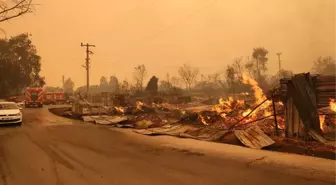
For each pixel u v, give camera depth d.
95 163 8.21
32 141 12.42
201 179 6.49
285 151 9.38
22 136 14.00
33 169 7.60
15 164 8.16
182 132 14.26
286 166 7.37
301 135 10.98
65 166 7.89
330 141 10.34
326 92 11.12
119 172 7.22
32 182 6.48
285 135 11.66
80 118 24.83
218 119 17.20
